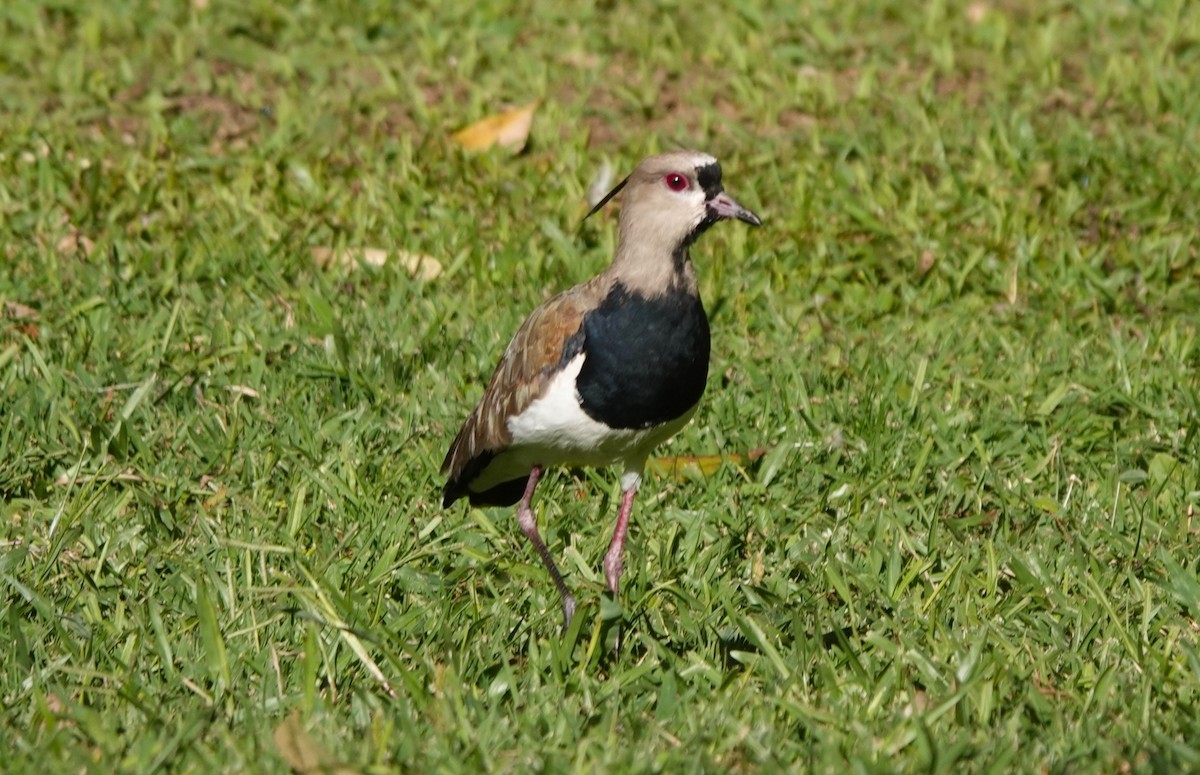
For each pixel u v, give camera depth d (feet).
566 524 37.04
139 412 40.04
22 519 35.96
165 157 54.49
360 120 57.77
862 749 27.84
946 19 66.39
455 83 60.75
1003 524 37.01
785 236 50.19
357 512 36.40
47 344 42.65
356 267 48.19
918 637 32.04
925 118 57.41
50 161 51.65
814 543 35.94
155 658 30.71
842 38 64.49
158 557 34.12
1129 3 67.67
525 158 55.57
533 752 27.45
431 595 33.55
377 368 42.42
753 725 28.63
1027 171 54.24
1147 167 54.03
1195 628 33.30
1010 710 29.58
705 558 35.12
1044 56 62.49
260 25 63.93
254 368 41.68
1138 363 43.62
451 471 35.47
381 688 30.07
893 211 51.65
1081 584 34.14
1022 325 46.24
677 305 32.30
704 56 62.95
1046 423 41.06
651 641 30.99
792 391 41.93
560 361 32.32
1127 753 28.02
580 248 49.83
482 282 47.50
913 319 46.62
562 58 62.80
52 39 62.08
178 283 46.85
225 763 27.04
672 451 40.24
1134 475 38.40
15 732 27.86
